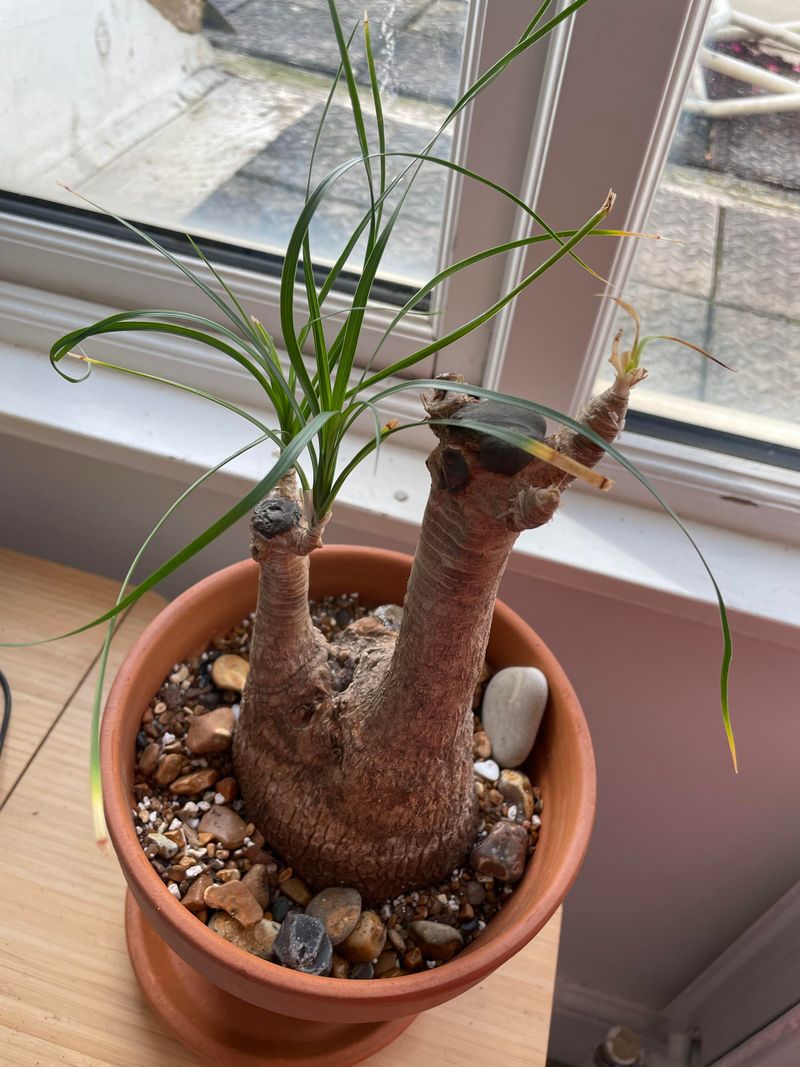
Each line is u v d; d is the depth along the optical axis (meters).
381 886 0.32
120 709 0.31
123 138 0.42
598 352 0.39
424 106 0.38
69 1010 0.33
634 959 0.64
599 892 0.59
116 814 0.28
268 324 0.44
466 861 0.33
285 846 0.32
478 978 0.27
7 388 0.45
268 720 0.30
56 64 0.41
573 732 0.33
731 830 0.52
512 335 0.39
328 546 0.38
